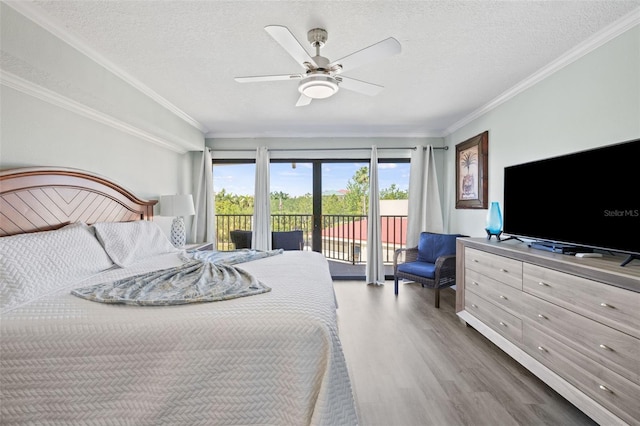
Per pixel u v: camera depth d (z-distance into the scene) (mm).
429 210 4668
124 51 2238
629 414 1409
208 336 1258
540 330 1981
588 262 1751
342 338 2721
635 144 1644
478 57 2363
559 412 1731
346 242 5383
